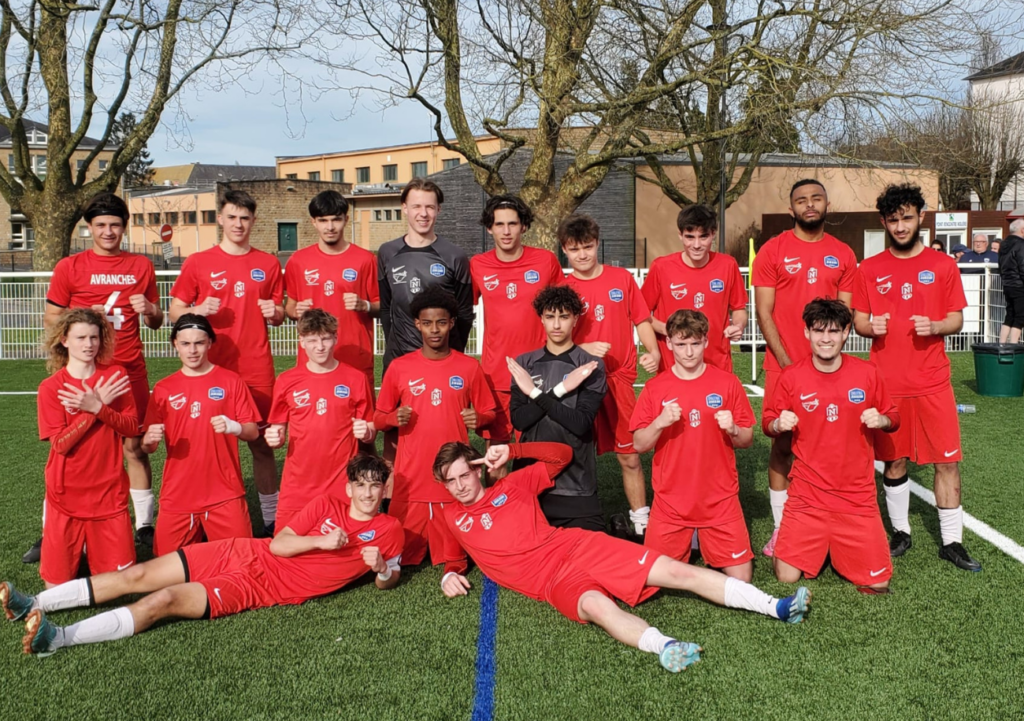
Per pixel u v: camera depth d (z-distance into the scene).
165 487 4.20
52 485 3.91
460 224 28.25
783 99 12.60
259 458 4.94
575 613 3.56
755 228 23.95
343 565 3.92
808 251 4.64
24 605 3.54
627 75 14.30
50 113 14.97
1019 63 13.28
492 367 4.82
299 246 40.97
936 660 3.23
